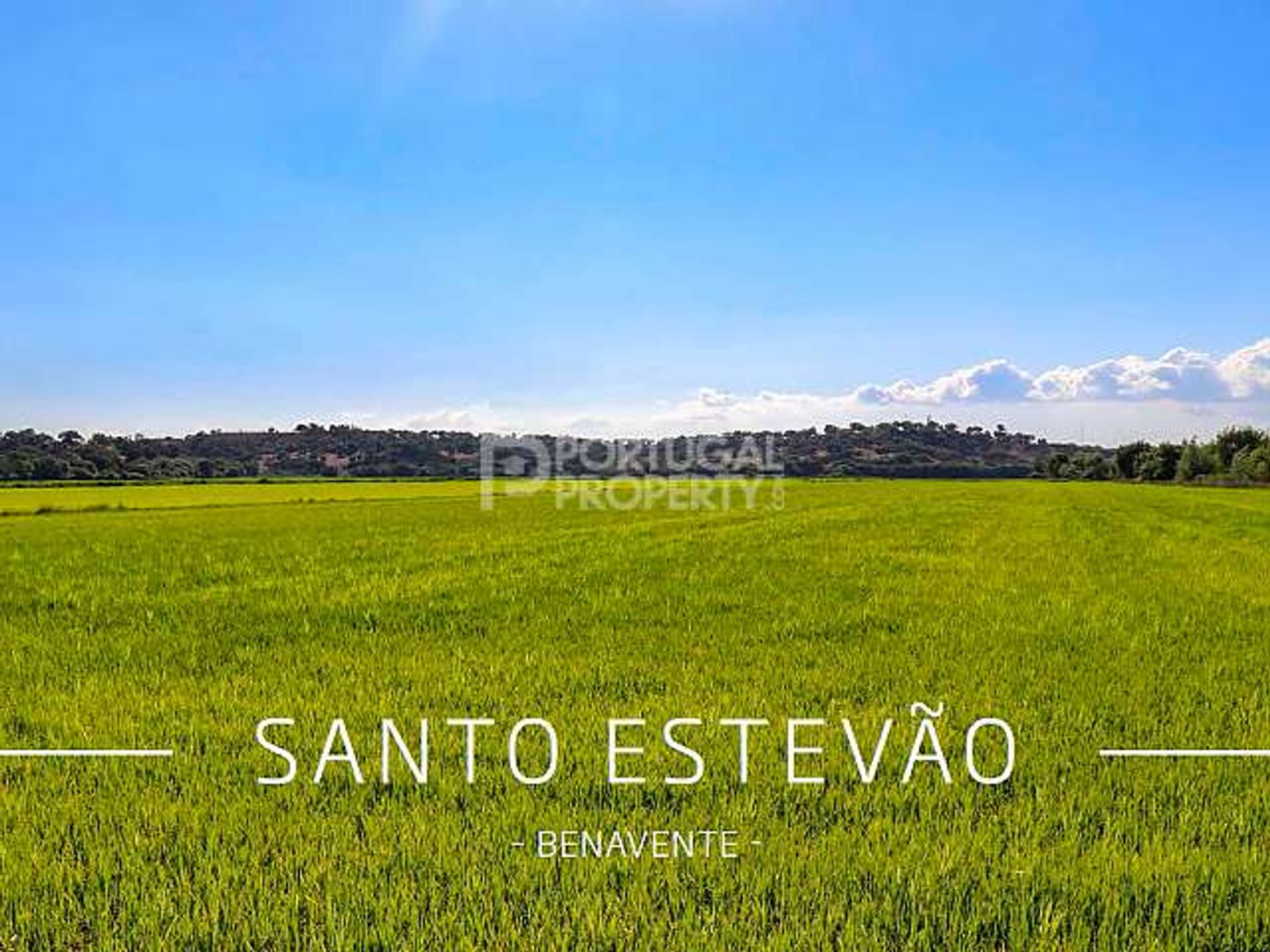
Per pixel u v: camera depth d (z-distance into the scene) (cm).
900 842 550
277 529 3569
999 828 573
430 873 506
